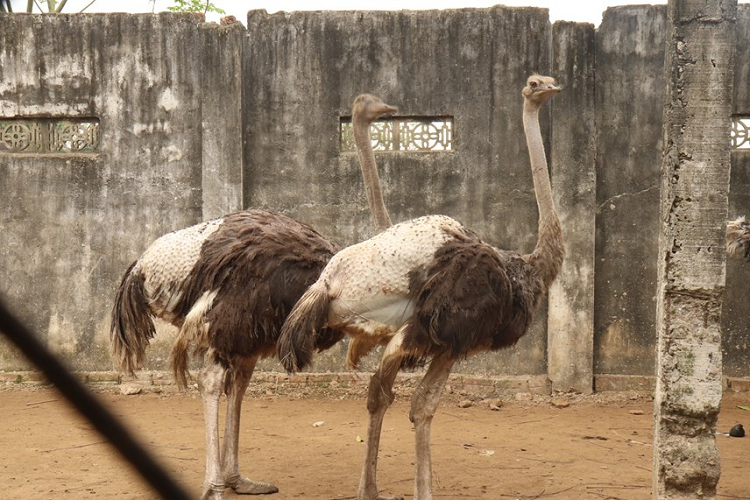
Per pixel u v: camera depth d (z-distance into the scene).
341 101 9.20
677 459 4.46
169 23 9.27
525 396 8.92
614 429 7.60
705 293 4.44
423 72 9.13
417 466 4.77
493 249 4.86
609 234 9.05
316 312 4.70
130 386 9.20
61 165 9.34
